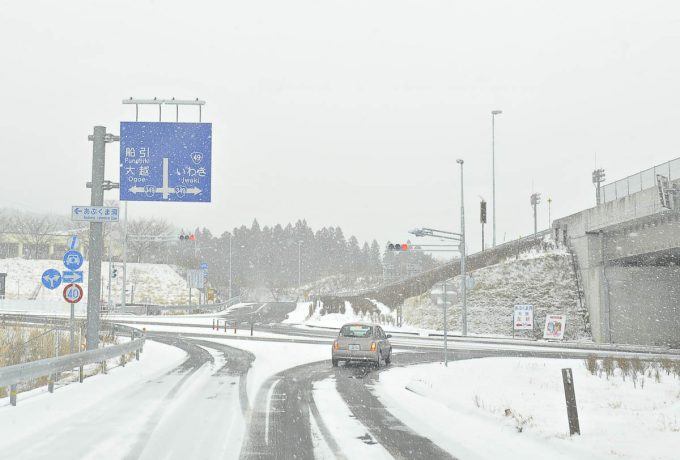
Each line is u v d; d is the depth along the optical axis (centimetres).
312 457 797
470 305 5103
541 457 805
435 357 2708
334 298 7556
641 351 3378
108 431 927
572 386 952
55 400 1223
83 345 2284
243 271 18925
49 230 10281
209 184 2103
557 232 5391
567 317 4641
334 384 1652
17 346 1845
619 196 4038
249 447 848
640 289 4403
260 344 3203
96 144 2044
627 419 1084
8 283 7681
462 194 4556
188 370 1933
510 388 1593
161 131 2108
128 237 5916
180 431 942
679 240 3506
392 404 1283
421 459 793
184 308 6919
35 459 748
